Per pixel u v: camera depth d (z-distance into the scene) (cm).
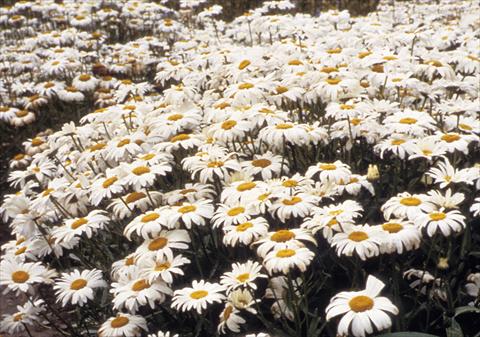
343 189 185
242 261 187
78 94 294
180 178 210
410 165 206
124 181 190
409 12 384
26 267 188
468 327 181
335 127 207
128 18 416
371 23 299
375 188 194
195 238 195
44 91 298
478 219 193
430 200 173
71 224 189
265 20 290
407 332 164
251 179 192
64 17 407
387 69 217
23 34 400
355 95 211
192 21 411
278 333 171
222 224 194
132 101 233
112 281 191
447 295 177
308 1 447
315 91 213
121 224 202
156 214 180
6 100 331
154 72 356
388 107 207
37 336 216
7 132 335
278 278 178
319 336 177
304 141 193
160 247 176
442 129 205
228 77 231
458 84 215
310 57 241
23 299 238
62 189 204
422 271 182
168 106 219
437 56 236
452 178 181
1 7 432
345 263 184
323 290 182
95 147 210
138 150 202
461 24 316
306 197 179
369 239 166
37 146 260
